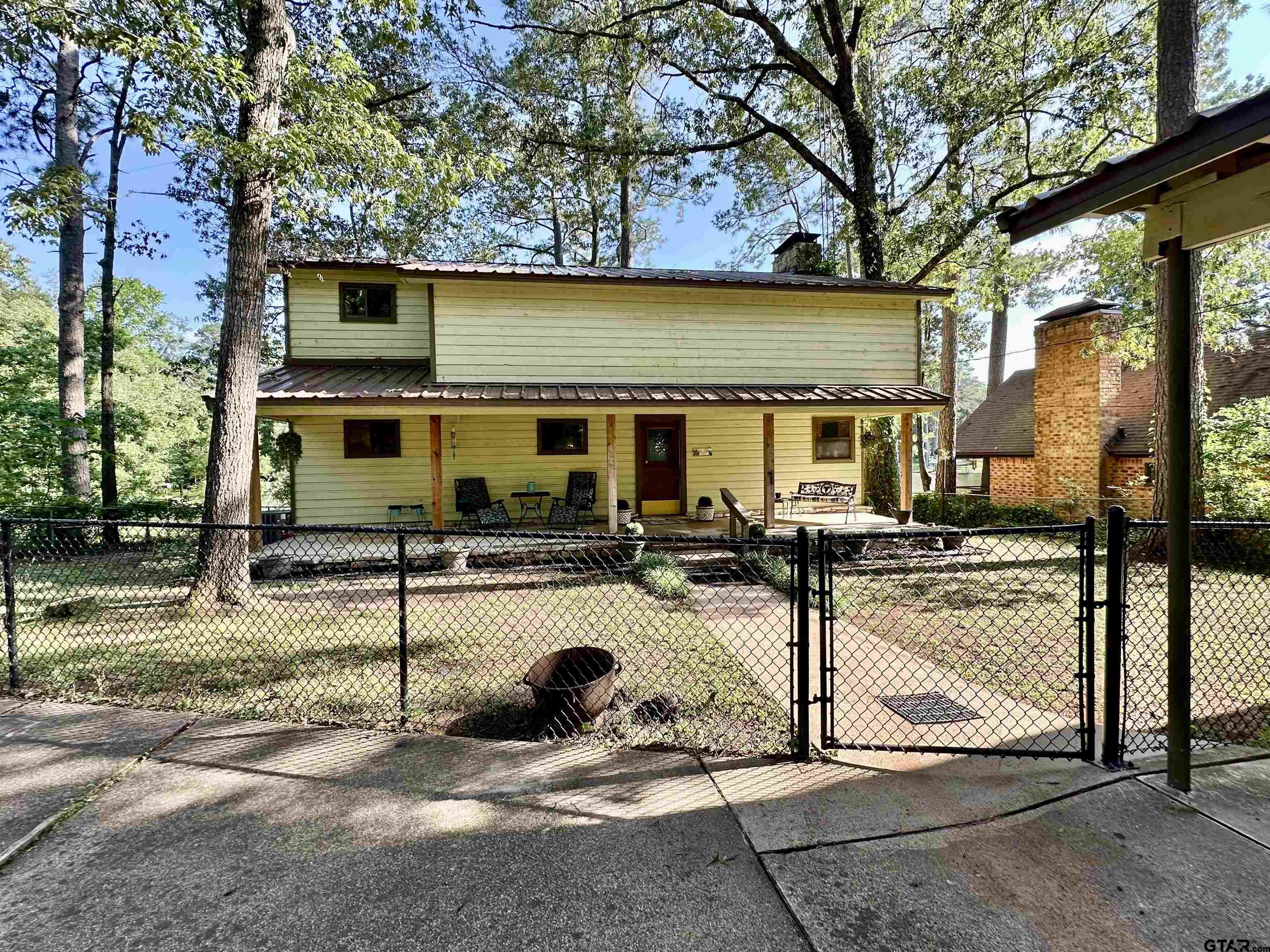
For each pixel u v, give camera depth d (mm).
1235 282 11883
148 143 6395
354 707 3891
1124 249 13875
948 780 2832
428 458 11180
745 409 9773
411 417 11117
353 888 2119
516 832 2441
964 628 5926
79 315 13258
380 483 10977
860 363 11688
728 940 1863
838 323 11609
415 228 18844
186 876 2188
